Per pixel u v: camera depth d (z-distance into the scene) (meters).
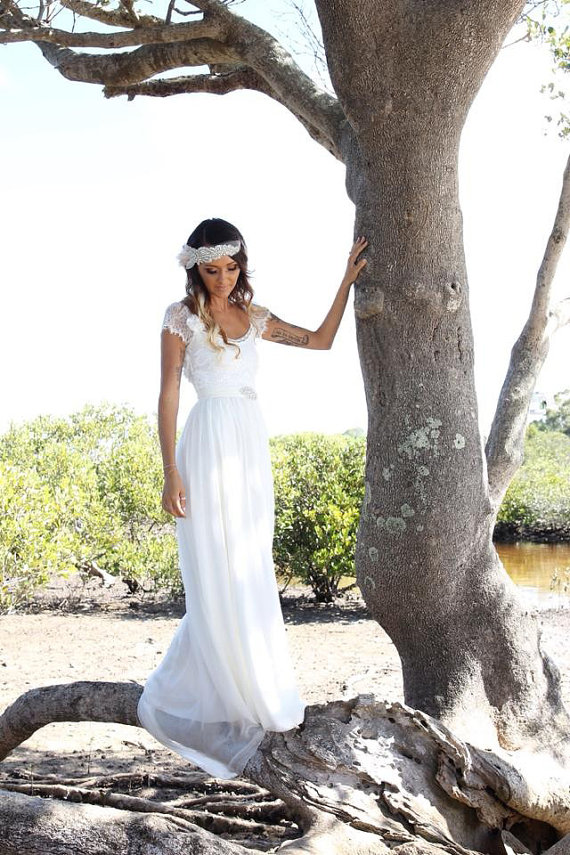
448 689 4.18
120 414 17.72
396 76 3.67
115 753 5.43
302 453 11.89
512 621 4.26
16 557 10.41
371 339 4.06
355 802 3.48
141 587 12.56
